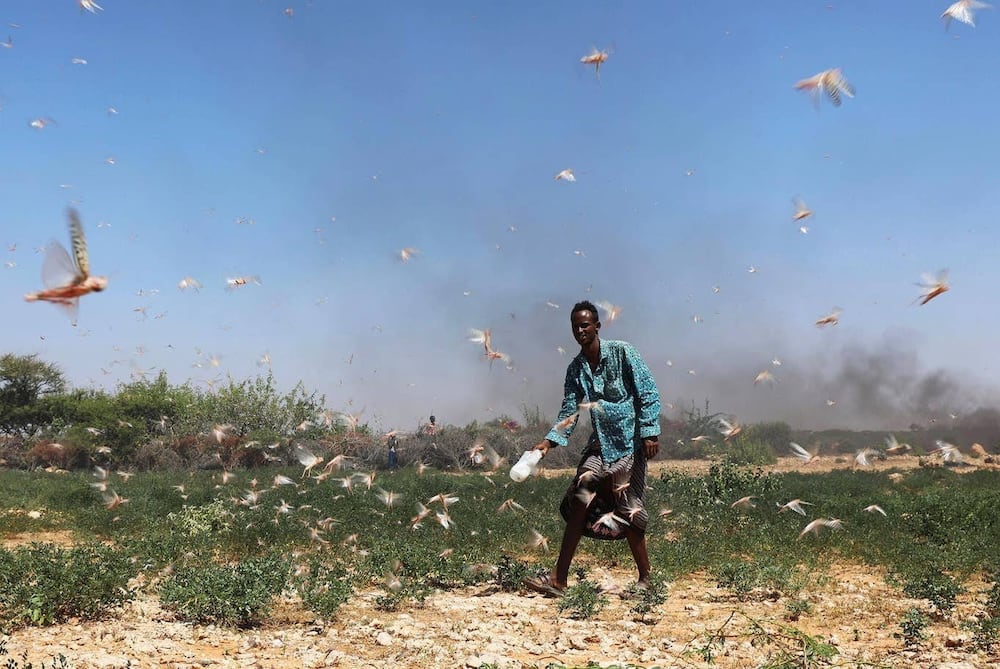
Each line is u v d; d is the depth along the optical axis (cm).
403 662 528
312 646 567
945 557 905
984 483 2073
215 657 541
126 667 505
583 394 738
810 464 2977
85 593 652
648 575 741
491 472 2541
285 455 2900
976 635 579
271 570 696
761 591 775
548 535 1076
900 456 3194
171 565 850
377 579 835
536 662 525
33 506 1505
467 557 859
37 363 3412
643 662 527
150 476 2352
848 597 746
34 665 503
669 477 1616
